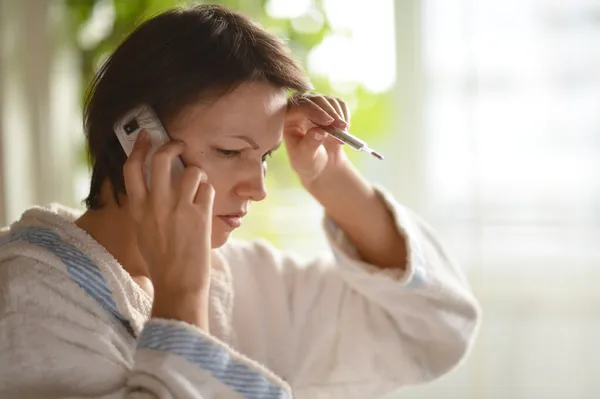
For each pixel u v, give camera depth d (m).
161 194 0.79
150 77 0.80
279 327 1.04
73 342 0.79
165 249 0.79
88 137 0.88
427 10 1.88
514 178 1.86
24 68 1.67
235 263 1.06
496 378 1.89
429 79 1.89
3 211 1.58
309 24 1.90
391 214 1.05
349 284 1.09
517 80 1.84
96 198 0.90
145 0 1.79
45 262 0.82
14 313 0.79
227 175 0.83
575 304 1.86
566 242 1.85
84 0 1.84
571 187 1.84
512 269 1.88
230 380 0.77
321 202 1.03
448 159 1.90
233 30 0.82
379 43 1.92
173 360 0.74
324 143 1.01
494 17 1.84
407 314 1.06
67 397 0.77
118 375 0.80
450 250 1.90
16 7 1.64
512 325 1.89
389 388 1.09
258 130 0.82
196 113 0.80
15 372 0.77
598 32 1.80
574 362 1.86
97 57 1.86
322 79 1.91
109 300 0.83
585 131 1.82
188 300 0.78
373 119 1.93
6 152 1.58
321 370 1.06
